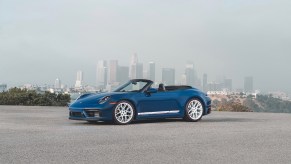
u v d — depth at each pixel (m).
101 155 5.61
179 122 10.54
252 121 11.05
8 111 14.94
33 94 20.27
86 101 10.03
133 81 10.67
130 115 10.03
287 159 5.46
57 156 5.49
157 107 10.38
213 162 5.22
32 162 5.09
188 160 5.33
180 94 10.70
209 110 11.23
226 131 8.41
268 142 6.92
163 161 5.26
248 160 5.37
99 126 9.42
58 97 20.44
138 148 6.19
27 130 8.41
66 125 9.65
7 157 5.38
